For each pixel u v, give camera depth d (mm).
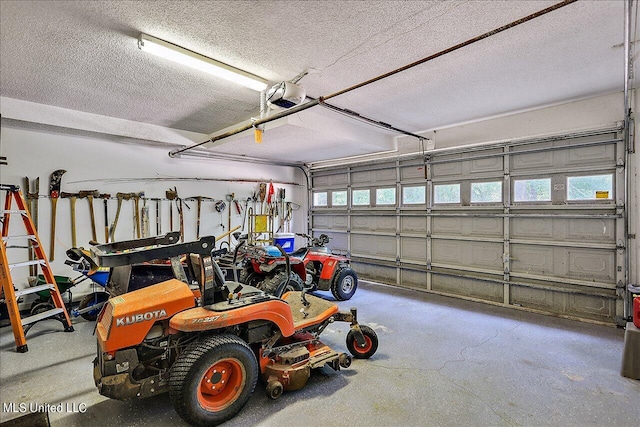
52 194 4031
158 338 1938
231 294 2152
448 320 3707
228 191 5875
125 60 2531
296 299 3047
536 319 3732
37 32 2113
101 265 1723
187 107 3730
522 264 4137
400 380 2398
